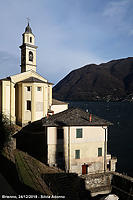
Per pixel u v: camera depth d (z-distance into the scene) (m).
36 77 39.62
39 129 27.81
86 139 24.61
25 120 34.16
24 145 28.89
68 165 23.53
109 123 25.58
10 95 35.59
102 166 25.28
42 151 25.27
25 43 38.12
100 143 25.33
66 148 23.72
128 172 33.62
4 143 16.98
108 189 23.72
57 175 20.39
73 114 26.66
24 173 16.41
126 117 113.12
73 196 18.67
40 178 17.78
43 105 35.62
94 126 25.05
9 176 13.22
